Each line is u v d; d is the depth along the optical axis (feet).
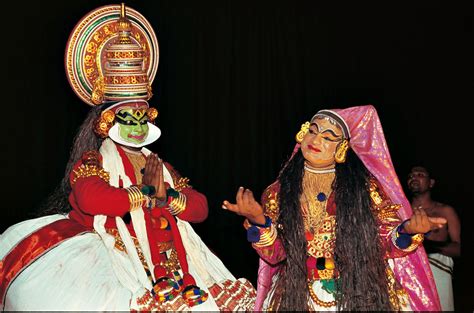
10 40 35.35
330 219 22.57
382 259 22.44
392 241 22.31
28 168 35.55
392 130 39.14
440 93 38.93
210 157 38.45
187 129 38.37
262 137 38.78
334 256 22.44
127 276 23.09
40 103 35.65
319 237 22.54
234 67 38.70
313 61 39.22
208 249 25.02
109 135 23.99
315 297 22.48
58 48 35.81
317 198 22.62
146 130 24.21
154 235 23.62
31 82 35.58
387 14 39.04
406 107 39.11
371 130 22.84
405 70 39.06
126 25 24.09
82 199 23.13
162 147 38.24
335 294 22.39
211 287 24.12
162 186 23.49
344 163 22.74
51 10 35.78
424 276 22.85
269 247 22.27
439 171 38.83
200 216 24.50
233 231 36.94
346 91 39.27
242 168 38.63
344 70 39.24
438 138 38.91
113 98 24.02
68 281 22.94
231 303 24.03
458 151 38.70
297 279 22.34
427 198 30.50
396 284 22.77
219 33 38.50
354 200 22.44
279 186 22.98
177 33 38.32
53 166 35.76
